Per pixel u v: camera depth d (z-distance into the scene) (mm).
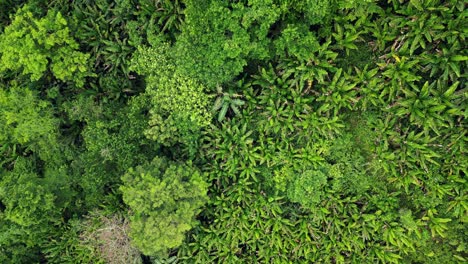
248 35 9039
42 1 10883
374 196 10562
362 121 10555
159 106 10125
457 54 9141
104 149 9953
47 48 9844
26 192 9773
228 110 10852
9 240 10867
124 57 10750
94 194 10891
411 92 9570
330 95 10125
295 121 10484
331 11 9469
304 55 9516
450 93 9227
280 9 8969
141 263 10656
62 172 10812
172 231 8961
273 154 10672
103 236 10359
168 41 10273
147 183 9180
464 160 9711
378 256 10633
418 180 10195
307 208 10805
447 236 10516
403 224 10266
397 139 10070
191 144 10539
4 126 10680
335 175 10430
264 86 10359
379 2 9734
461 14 8758
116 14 10570
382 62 9789
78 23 10664
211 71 9453
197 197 9602
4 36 9844
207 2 9047
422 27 9094
